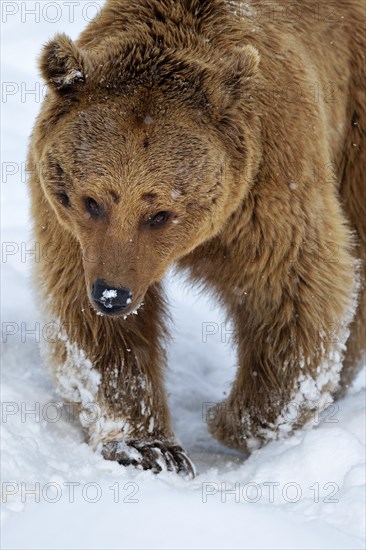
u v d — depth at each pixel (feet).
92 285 31.89
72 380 36.55
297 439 35.99
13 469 30.66
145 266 32.48
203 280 39.42
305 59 38.09
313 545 27.17
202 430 43.04
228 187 33.53
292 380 37.09
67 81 33.12
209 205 33.01
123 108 32.45
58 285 36.17
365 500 30.22
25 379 39.58
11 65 73.67
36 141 34.55
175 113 32.68
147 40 34.32
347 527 29.45
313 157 35.96
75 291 35.91
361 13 42.75
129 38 34.47
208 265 37.83
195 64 33.83
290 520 29.09
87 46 36.09
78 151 32.09
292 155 35.06
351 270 37.68
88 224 32.68
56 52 33.14
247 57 33.32
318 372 36.88
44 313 36.86
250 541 27.07
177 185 32.07
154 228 32.63
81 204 32.48
